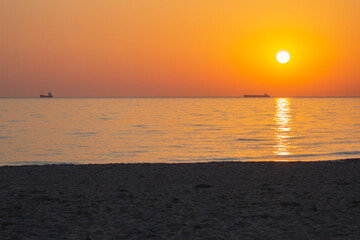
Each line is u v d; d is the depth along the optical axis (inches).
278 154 1254.3
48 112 4576.8
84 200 499.8
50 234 359.3
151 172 737.6
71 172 739.4
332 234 349.4
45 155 1299.2
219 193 540.7
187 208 456.4
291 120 3053.6
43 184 616.1
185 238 344.8
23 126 2517.2
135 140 1720.0
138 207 462.9
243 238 343.0
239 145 1515.7
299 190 553.3
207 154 1280.8
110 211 444.1
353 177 663.1
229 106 7406.5
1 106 7012.8
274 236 346.9
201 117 3555.6
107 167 807.1
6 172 740.0
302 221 394.9
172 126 2506.2
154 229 373.7
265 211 438.0
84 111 4906.5
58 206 467.2
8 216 422.3
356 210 437.1
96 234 359.3
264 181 633.6
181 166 821.9
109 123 2797.7
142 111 4948.3
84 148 1470.2
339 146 1454.2
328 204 467.2
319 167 793.6
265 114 4079.7
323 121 2906.0
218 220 403.2
